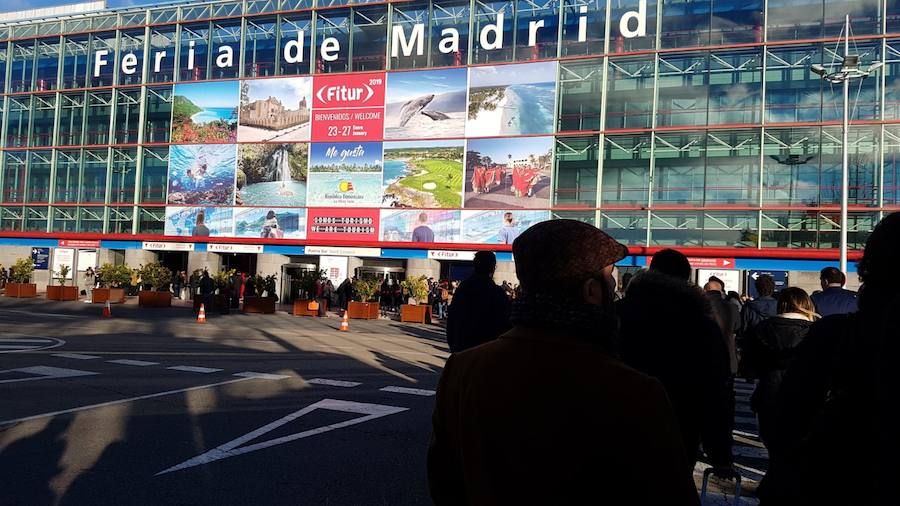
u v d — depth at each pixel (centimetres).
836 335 243
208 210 4041
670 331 386
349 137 3862
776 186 3244
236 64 4153
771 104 3291
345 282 3219
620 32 3506
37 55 4562
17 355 1254
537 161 3562
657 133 3425
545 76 3591
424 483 554
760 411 502
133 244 4141
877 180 3102
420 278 3058
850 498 226
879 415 178
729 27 3369
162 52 4266
